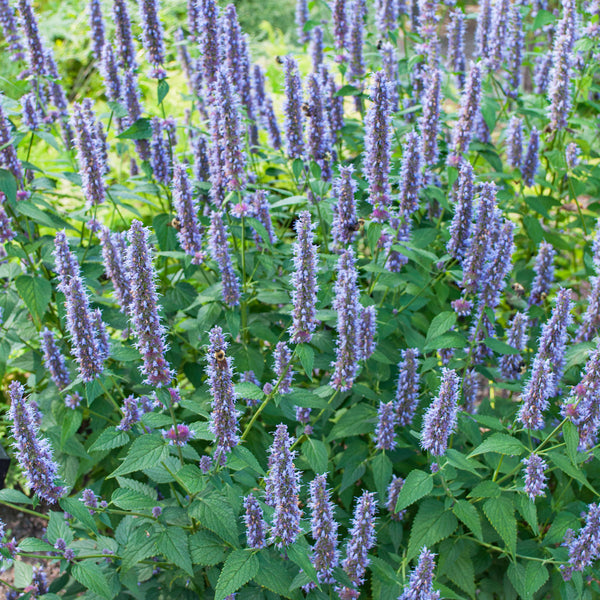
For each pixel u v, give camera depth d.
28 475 0.51
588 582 0.59
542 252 0.74
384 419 0.62
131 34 0.78
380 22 0.92
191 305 0.69
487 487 0.57
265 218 0.72
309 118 0.74
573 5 0.86
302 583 0.50
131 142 0.91
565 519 0.58
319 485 0.49
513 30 0.92
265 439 0.67
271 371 0.74
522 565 0.62
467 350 0.65
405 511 0.63
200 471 0.53
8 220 0.69
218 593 0.49
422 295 0.75
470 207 0.66
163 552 0.53
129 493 0.54
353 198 0.67
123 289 0.63
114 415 0.70
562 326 0.59
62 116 0.87
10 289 0.75
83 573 0.52
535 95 1.01
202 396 0.70
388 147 0.66
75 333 0.54
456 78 0.94
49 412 0.69
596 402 0.55
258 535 0.50
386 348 0.70
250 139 0.87
